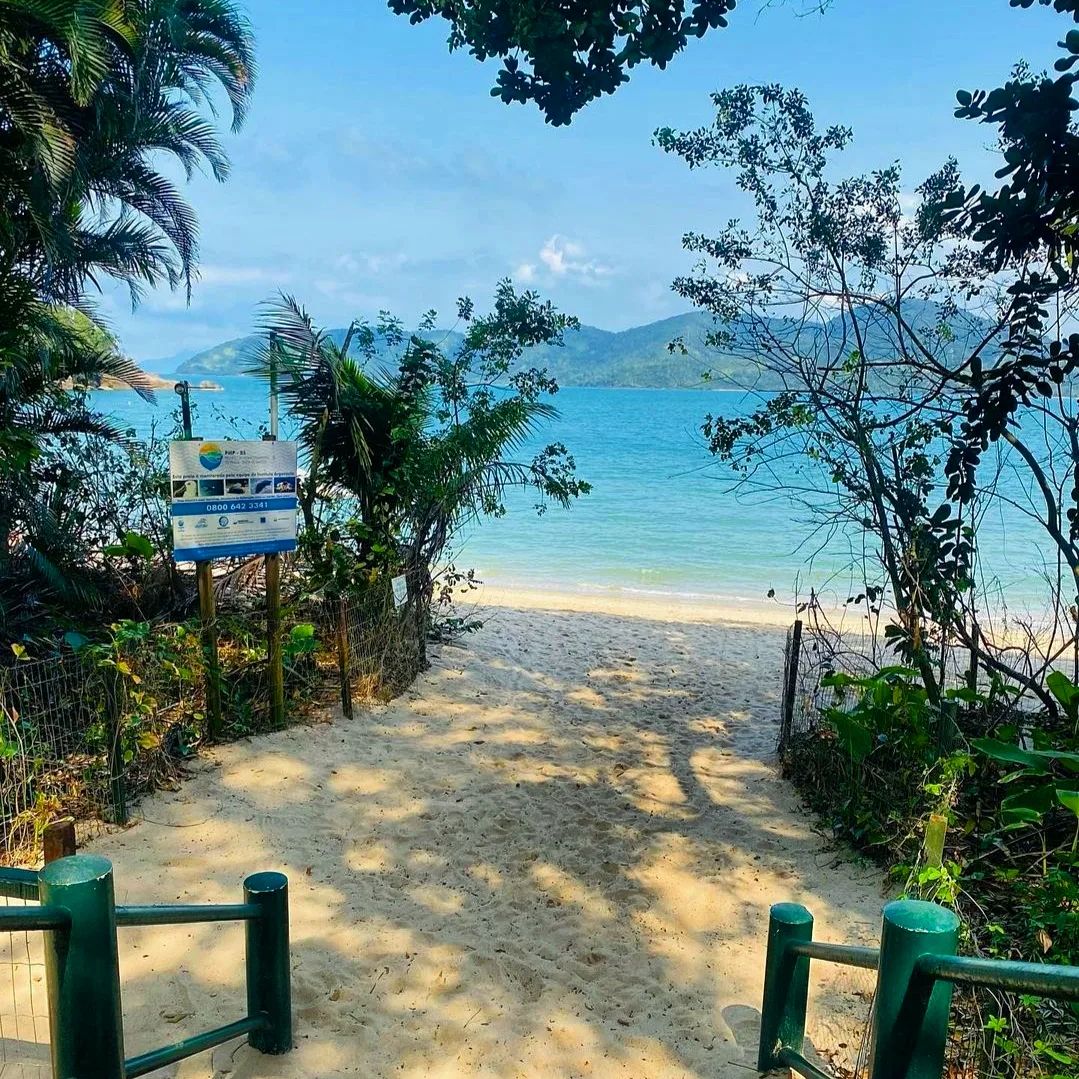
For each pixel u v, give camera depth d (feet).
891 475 21.22
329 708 21.67
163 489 26.35
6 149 24.95
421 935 12.79
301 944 12.25
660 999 11.61
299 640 20.35
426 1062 10.07
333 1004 10.98
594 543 57.26
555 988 11.71
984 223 14.23
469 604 38.55
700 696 25.96
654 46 13.17
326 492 25.63
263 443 19.12
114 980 6.26
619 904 14.06
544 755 20.38
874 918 13.64
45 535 23.89
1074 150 12.42
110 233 32.78
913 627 18.37
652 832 16.66
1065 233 13.93
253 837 15.19
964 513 21.44
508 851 15.62
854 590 44.70
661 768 20.02
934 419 19.77
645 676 27.89
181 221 37.42
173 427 30.37
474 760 19.70
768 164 20.77
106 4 24.50
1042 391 15.56
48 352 24.32
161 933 12.19
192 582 26.91
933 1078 5.53
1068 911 11.14
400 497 25.20
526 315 27.09
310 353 22.90
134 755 15.57
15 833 14.11
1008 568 43.01
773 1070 9.69
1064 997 4.36
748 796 18.58
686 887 14.62
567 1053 10.39
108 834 14.74
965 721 18.92
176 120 33.32
